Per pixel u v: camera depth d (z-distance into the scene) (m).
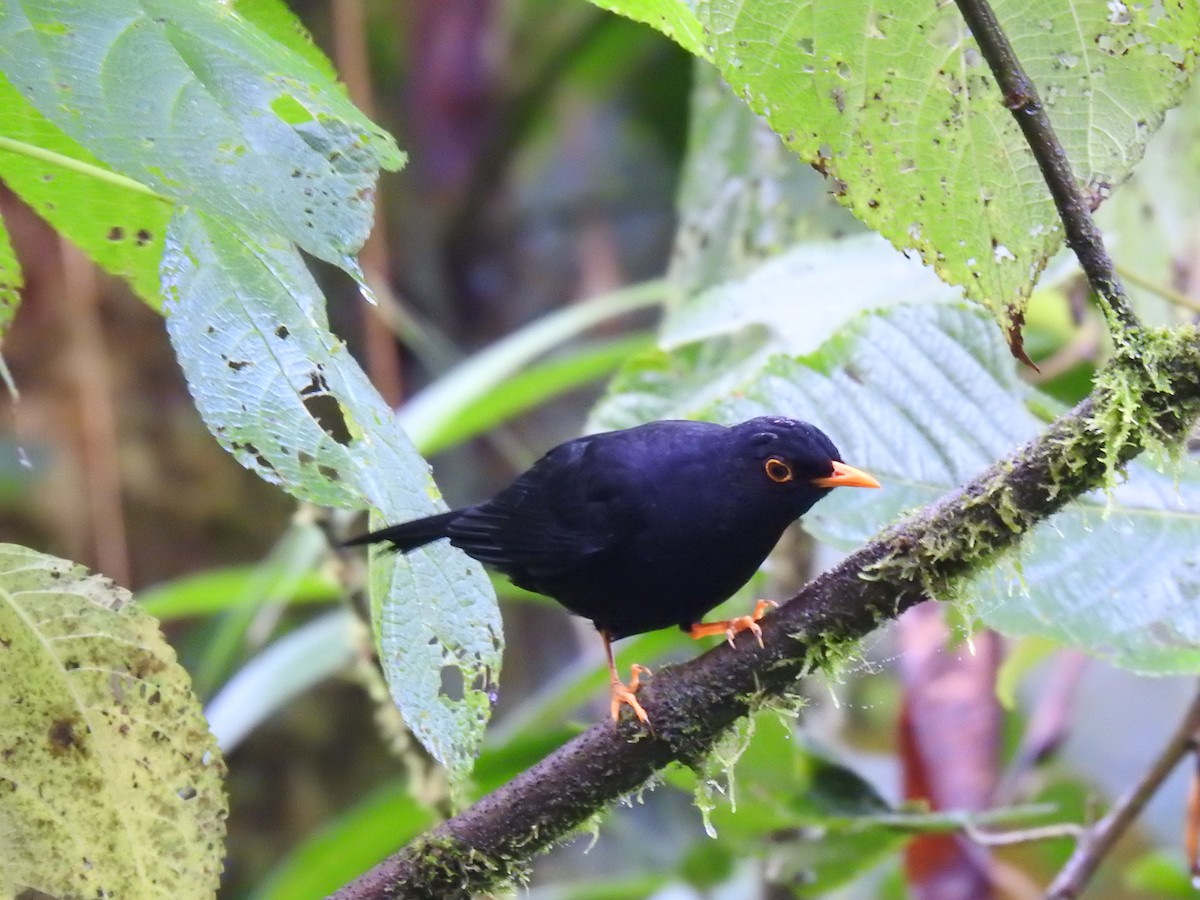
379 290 4.29
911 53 3.80
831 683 3.85
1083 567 3.92
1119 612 3.91
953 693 4.14
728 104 4.18
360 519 4.06
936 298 4.04
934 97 3.80
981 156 3.81
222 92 3.75
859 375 3.98
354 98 4.41
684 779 3.95
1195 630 3.90
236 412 3.76
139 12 3.76
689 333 4.07
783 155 4.17
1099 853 4.01
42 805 3.81
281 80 3.76
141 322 4.40
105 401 4.34
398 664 3.79
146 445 4.40
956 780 4.12
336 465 3.76
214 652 4.19
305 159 3.75
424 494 3.79
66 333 4.36
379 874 3.85
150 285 3.91
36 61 3.74
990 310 3.82
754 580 4.10
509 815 3.85
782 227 4.17
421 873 3.85
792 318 4.05
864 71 3.80
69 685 3.82
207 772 3.82
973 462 3.95
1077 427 3.82
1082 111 3.81
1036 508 3.83
